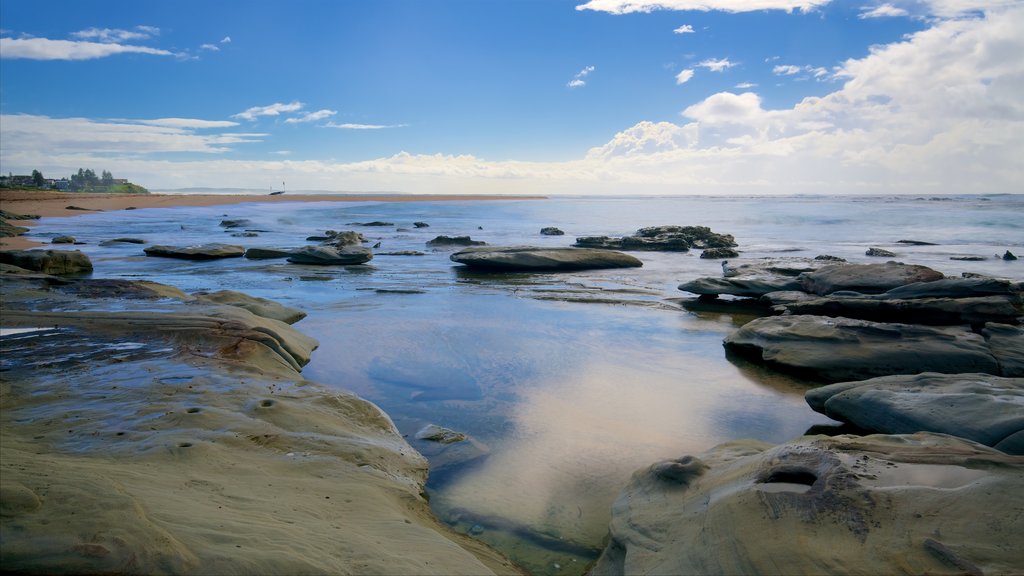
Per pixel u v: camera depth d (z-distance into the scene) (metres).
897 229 38.97
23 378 6.97
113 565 2.95
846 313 11.88
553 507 5.30
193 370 7.57
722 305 14.49
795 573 3.48
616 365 9.48
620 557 4.36
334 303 14.23
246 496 4.25
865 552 3.51
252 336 9.05
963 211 58.81
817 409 7.40
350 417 6.68
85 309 10.03
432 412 7.45
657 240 28.73
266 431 5.79
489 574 3.89
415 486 5.48
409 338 10.91
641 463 6.14
